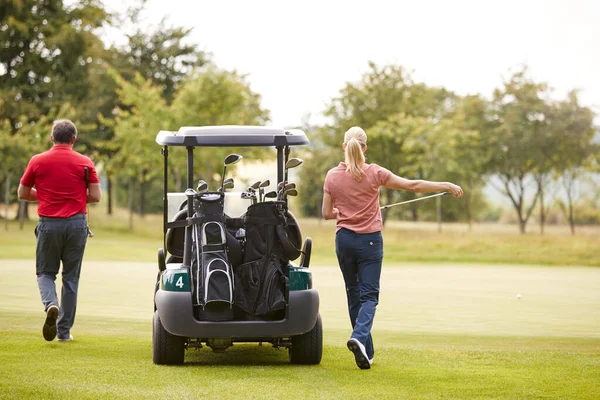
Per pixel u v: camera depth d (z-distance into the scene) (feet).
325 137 164.96
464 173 151.53
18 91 185.98
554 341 33.53
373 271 26.12
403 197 169.37
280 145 27.48
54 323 29.19
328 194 26.45
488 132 162.09
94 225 164.45
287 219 26.35
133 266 75.97
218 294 24.59
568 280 67.36
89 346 29.73
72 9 191.83
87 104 194.80
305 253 26.73
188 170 27.53
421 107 162.50
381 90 159.53
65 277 30.76
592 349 30.78
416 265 89.30
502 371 24.76
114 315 40.93
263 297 25.21
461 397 20.61
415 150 151.12
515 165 159.84
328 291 55.62
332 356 28.68
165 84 221.05
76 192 30.25
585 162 163.94
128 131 152.25
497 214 272.10
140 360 26.89
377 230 26.08
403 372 24.56
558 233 160.97
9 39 185.26
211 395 20.52
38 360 26.09
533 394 21.06
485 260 98.02
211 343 26.14
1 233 131.95
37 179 30.04
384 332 36.47
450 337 34.78
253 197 26.71
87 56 195.52
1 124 159.84
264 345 32.37
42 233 29.99
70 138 30.66
